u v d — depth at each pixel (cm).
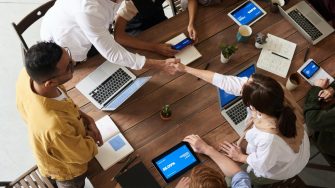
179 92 223
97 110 217
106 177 198
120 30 237
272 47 236
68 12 212
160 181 197
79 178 199
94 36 201
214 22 247
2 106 318
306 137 194
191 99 221
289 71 229
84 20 193
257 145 181
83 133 183
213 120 214
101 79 223
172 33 244
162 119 214
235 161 203
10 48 345
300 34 242
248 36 233
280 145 173
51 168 186
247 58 234
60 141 163
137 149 206
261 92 161
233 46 224
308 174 283
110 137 208
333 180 279
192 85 225
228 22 247
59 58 153
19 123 312
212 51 236
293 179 232
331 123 204
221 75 213
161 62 222
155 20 280
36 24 355
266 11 250
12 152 300
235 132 211
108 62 229
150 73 229
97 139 202
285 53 234
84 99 219
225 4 254
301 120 185
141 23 274
